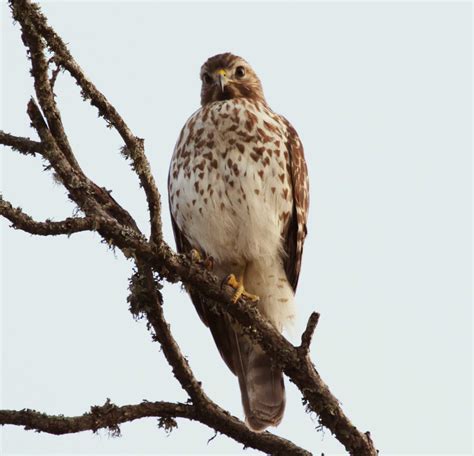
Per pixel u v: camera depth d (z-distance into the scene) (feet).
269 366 41.37
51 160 31.40
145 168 29.76
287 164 43.34
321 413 32.86
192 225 43.47
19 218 27.89
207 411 33.19
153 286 31.78
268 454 33.99
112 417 31.27
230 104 43.37
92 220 29.53
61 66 28.58
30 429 30.04
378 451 33.09
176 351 32.48
